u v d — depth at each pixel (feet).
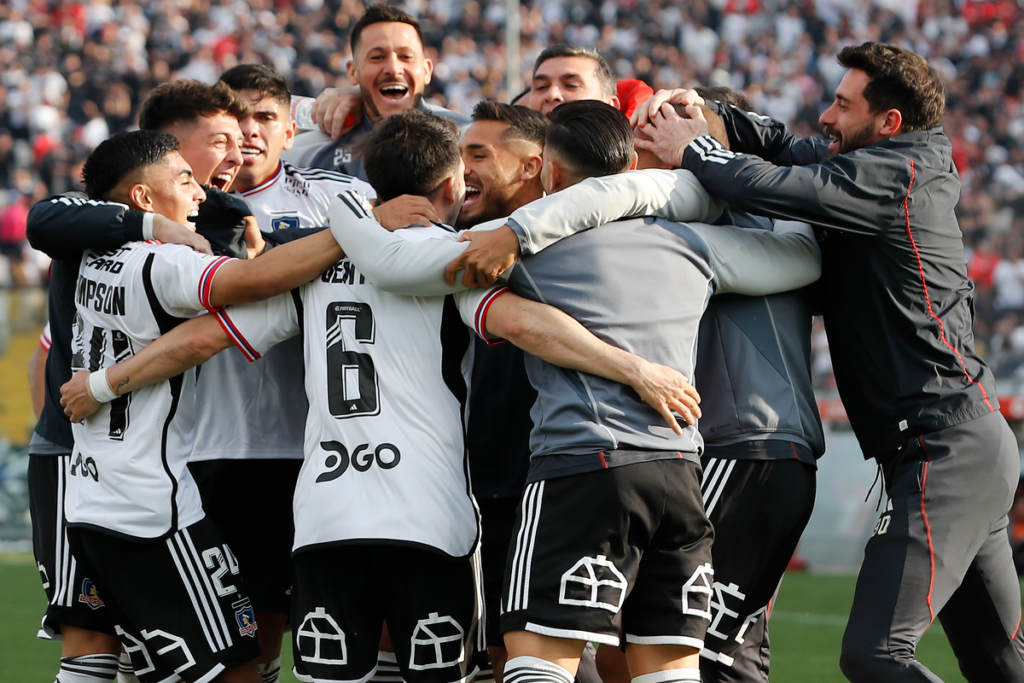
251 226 22.86
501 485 23.81
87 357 21.93
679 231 20.31
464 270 19.25
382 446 19.48
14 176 115.85
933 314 22.38
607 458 18.80
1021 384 72.54
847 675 21.48
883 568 21.77
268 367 24.50
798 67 133.39
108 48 128.47
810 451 21.93
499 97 130.31
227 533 25.14
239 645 21.01
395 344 19.89
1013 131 120.57
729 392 21.61
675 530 19.42
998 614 23.13
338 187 29.86
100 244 21.29
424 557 19.39
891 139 22.77
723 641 21.42
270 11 136.56
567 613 18.48
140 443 20.85
